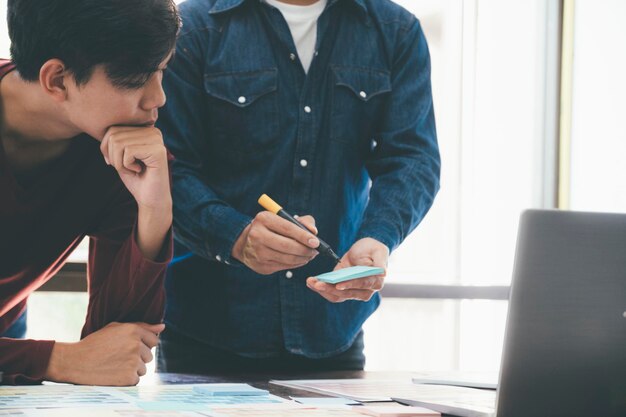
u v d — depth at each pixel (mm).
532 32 3242
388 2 1784
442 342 3078
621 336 876
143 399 984
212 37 1653
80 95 1155
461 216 3123
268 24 1674
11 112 1231
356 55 1703
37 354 1209
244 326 1615
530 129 3234
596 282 869
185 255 1653
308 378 1405
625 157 3137
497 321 3096
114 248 1423
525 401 853
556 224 855
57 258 1403
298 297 1634
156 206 1288
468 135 3148
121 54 1105
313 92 1676
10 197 1265
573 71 3256
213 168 1683
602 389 873
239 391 1055
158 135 1270
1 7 2332
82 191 1357
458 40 3135
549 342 854
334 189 1681
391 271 3074
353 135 1697
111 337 1248
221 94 1626
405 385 1244
